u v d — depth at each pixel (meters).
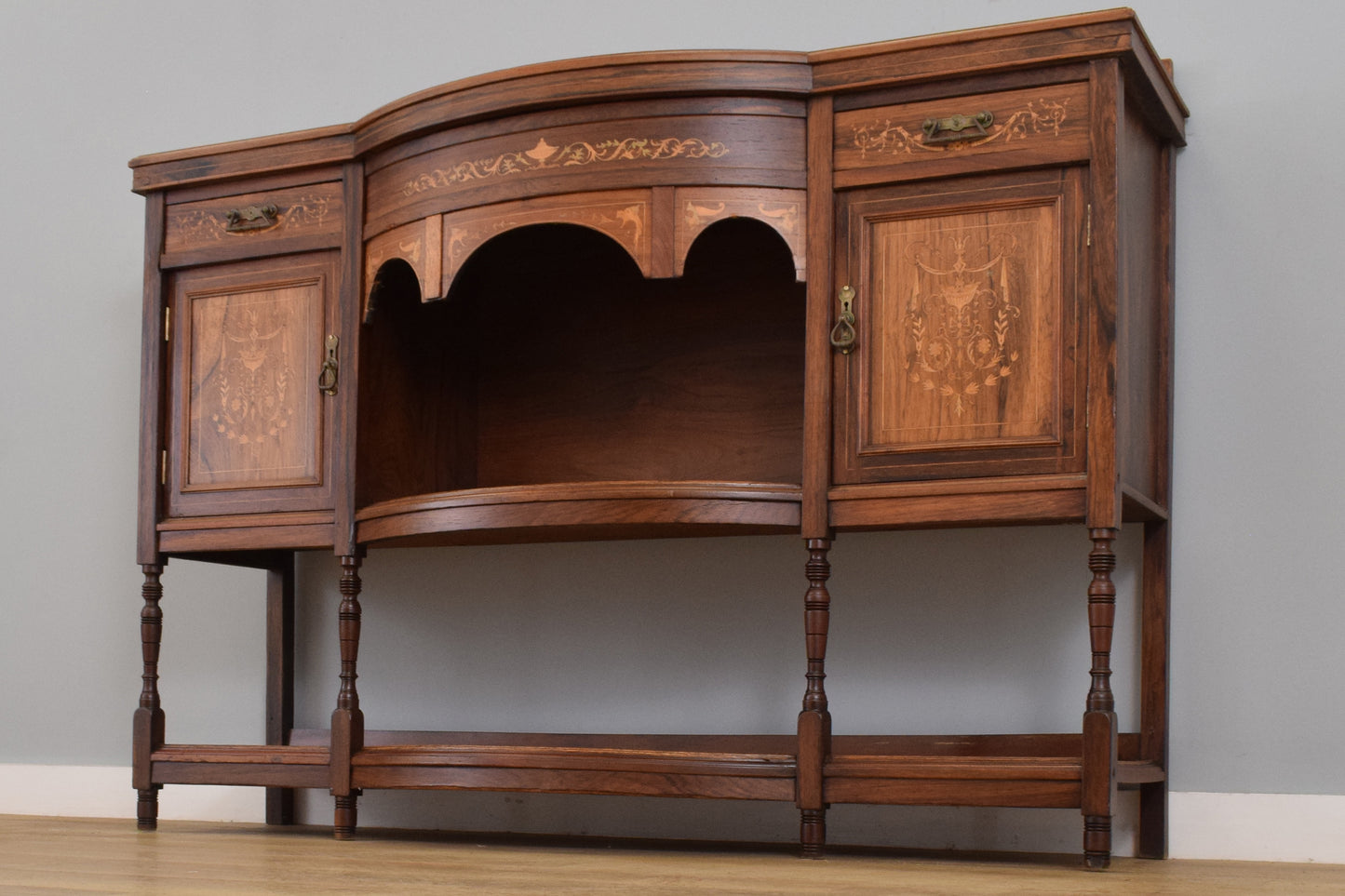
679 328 3.50
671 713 3.40
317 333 3.19
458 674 3.59
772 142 2.82
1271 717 2.97
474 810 3.50
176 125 4.04
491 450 3.62
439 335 3.49
